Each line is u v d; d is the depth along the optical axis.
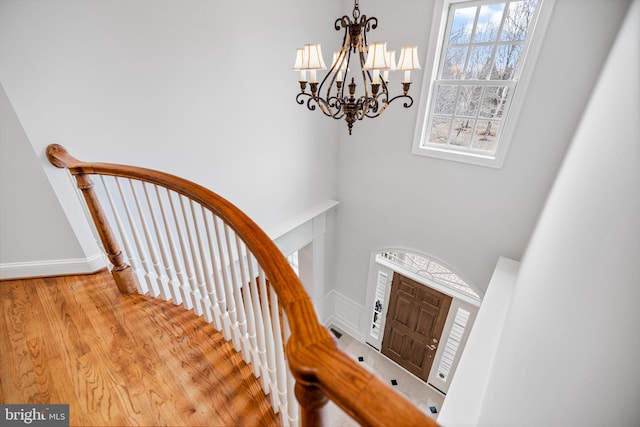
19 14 1.55
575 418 0.68
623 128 0.91
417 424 0.41
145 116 2.18
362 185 4.12
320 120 3.73
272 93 3.03
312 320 0.60
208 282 1.49
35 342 1.54
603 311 0.69
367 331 5.02
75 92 1.83
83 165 1.50
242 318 1.35
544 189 2.78
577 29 2.24
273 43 2.86
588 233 0.96
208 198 1.11
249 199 3.21
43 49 1.67
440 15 2.83
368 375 0.48
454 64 3.04
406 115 3.42
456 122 3.20
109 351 1.50
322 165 4.03
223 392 1.33
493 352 2.19
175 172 2.47
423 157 3.45
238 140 2.88
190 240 1.41
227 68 2.57
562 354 0.86
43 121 1.77
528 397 1.03
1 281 2.03
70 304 1.81
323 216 4.31
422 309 4.24
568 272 1.05
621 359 0.57
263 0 2.64
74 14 1.72
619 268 0.66
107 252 1.80
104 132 2.01
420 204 3.68
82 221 2.07
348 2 3.36
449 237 3.58
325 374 0.49
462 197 3.32
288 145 3.43
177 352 1.50
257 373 1.38
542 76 2.49
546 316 1.12
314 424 0.61
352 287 4.95
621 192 0.77
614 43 1.94
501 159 2.92
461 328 3.96
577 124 2.42
